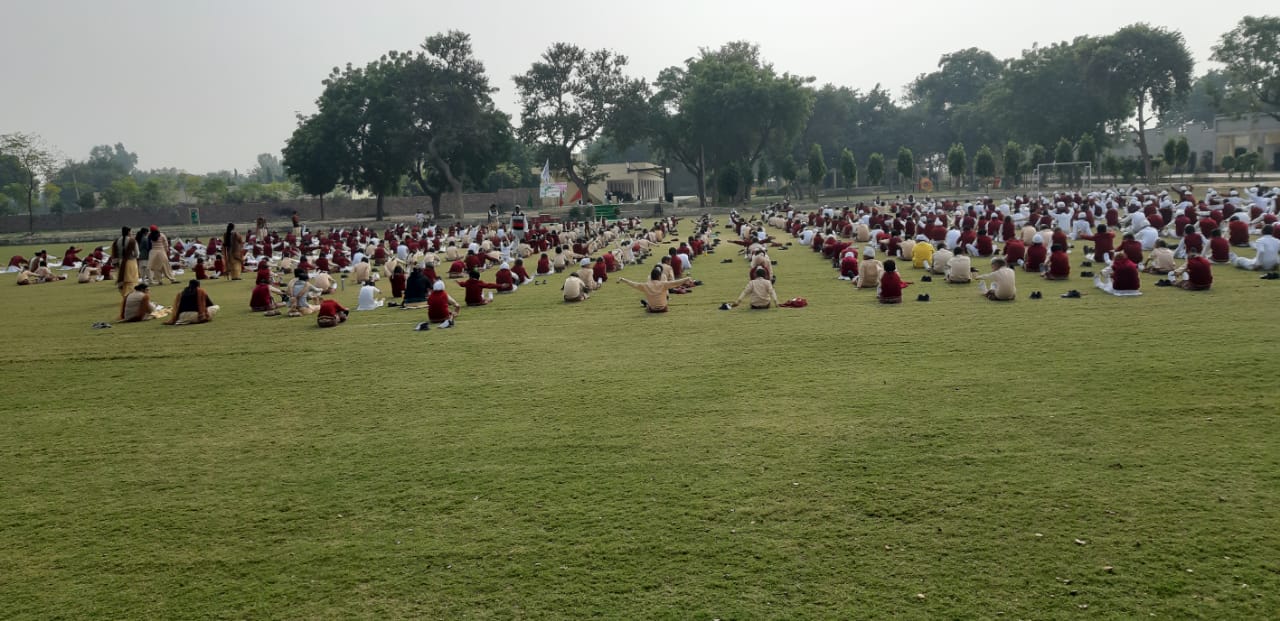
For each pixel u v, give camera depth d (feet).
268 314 57.62
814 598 16.74
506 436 27.68
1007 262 63.05
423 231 131.13
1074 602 16.10
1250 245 67.26
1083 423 25.75
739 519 20.39
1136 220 81.82
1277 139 240.53
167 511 22.65
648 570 18.19
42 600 18.11
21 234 212.64
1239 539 18.03
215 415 32.04
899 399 29.40
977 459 23.30
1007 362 33.71
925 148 337.31
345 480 24.35
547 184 193.98
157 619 17.15
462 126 203.00
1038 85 245.04
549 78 224.12
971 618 15.76
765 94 214.48
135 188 304.50
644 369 36.19
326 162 202.49
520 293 63.82
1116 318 41.42
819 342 39.70
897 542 18.83
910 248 70.44
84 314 61.93
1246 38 215.10
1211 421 25.25
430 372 37.58
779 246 92.84
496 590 17.66
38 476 25.89
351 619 16.79
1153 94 223.30
